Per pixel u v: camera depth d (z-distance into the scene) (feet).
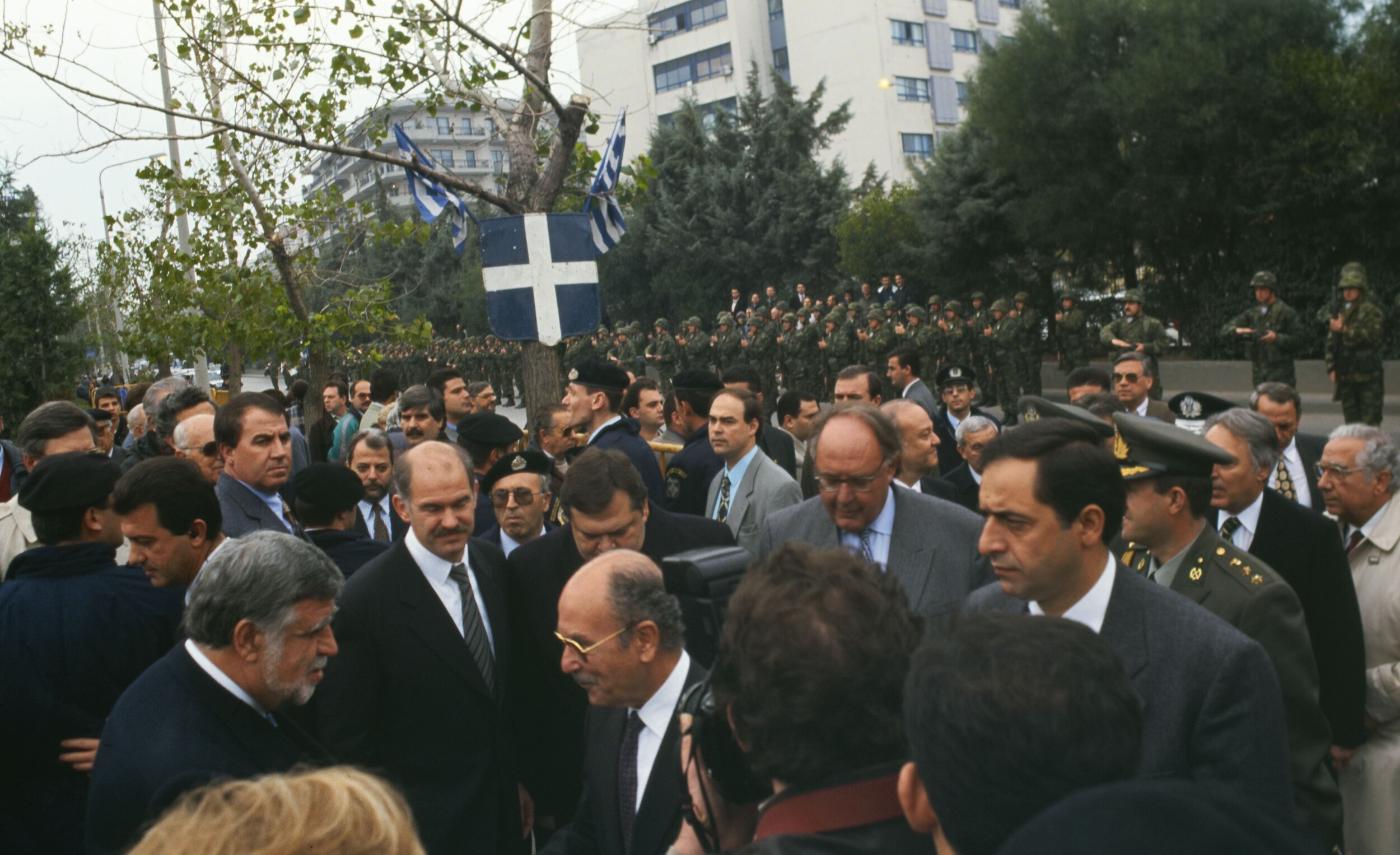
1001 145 71.82
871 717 4.80
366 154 25.84
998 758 3.83
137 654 10.37
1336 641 11.06
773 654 4.81
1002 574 7.65
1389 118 57.98
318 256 37.76
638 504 11.55
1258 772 6.96
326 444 33.53
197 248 33.91
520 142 26.27
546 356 27.20
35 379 59.77
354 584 11.03
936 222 82.79
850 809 4.78
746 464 17.81
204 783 7.16
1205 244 68.39
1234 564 9.10
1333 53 61.00
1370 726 11.74
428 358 107.76
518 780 11.93
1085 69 66.90
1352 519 12.51
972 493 18.83
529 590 12.18
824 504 11.64
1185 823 2.68
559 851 8.89
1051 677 3.93
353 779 4.48
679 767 6.88
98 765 7.89
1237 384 62.39
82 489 10.83
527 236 24.08
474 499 11.33
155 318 35.45
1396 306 59.16
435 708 10.87
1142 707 7.32
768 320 77.87
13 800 10.05
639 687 8.28
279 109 27.20
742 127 118.93
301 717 10.92
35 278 59.36
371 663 10.75
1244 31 61.36
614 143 26.21
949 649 4.17
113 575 10.63
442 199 26.43
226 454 14.73
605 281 122.21
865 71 157.69
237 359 36.11
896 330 68.59
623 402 23.45
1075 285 78.28
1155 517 9.29
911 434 15.96
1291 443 17.26
